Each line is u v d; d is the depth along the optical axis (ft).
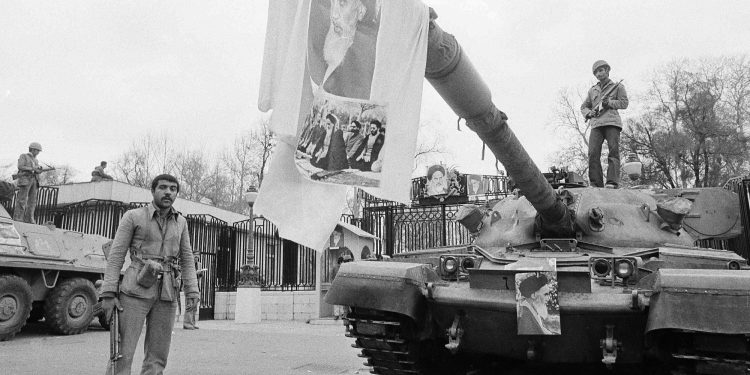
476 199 60.18
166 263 17.30
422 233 61.05
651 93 119.34
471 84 14.24
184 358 30.14
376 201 62.03
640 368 18.61
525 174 17.78
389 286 17.71
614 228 20.88
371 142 12.71
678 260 17.98
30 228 41.45
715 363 14.16
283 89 12.96
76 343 36.29
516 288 15.43
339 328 49.24
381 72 12.59
